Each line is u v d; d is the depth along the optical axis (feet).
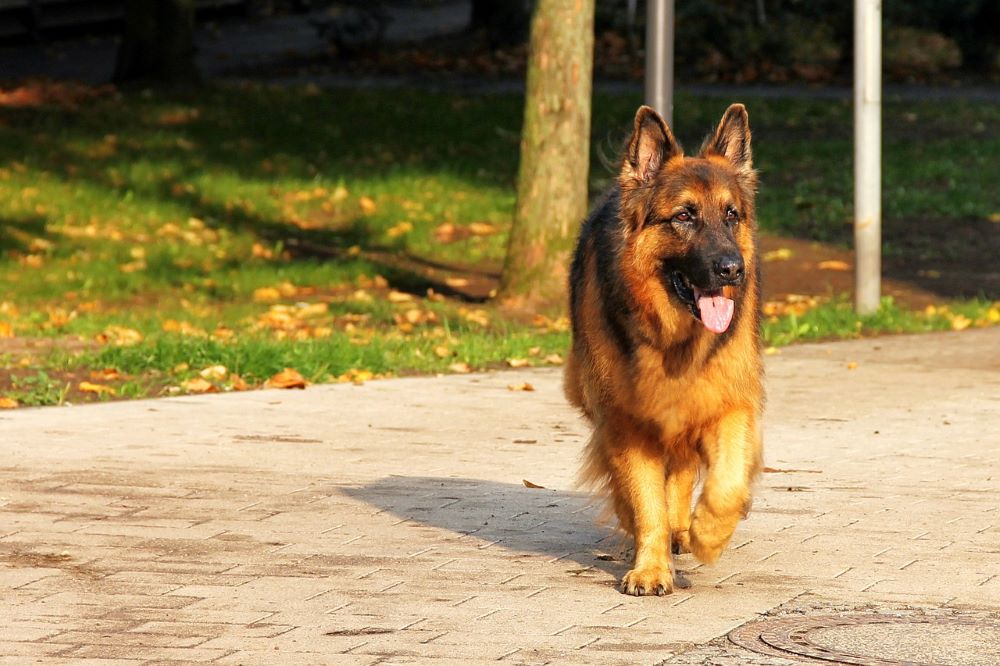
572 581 22.22
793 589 21.81
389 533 25.22
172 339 46.80
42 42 129.29
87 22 132.67
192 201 78.07
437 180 83.76
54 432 34.76
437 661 18.06
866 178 56.13
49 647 18.61
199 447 33.14
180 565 22.86
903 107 100.12
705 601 21.15
